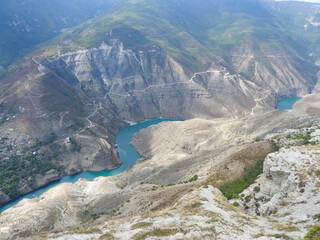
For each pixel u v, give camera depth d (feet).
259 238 122.62
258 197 199.62
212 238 125.39
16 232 265.75
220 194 203.41
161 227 147.23
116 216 263.29
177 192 264.11
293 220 144.66
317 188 163.84
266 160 199.72
